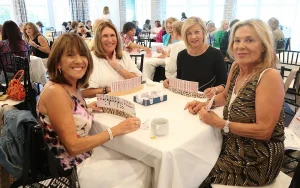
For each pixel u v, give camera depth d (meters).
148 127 1.30
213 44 5.95
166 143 1.14
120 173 1.25
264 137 1.25
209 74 2.13
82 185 1.22
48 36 8.06
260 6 7.59
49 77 1.28
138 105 1.62
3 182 1.39
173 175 1.11
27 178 1.04
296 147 1.56
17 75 2.79
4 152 1.08
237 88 1.43
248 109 1.29
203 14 8.87
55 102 1.16
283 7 7.12
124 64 2.18
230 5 8.06
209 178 1.30
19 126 1.04
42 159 1.06
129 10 10.90
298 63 3.76
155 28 8.45
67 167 1.24
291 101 2.41
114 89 1.84
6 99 2.64
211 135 1.32
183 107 1.58
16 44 3.54
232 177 1.29
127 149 1.24
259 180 1.28
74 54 1.25
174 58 3.15
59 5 9.99
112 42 2.03
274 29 5.17
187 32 2.10
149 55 4.21
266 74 1.23
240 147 1.33
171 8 9.58
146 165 1.26
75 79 1.31
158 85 2.10
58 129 1.18
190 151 1.18
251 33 1.28
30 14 9.38
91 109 1.52
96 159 1.33
